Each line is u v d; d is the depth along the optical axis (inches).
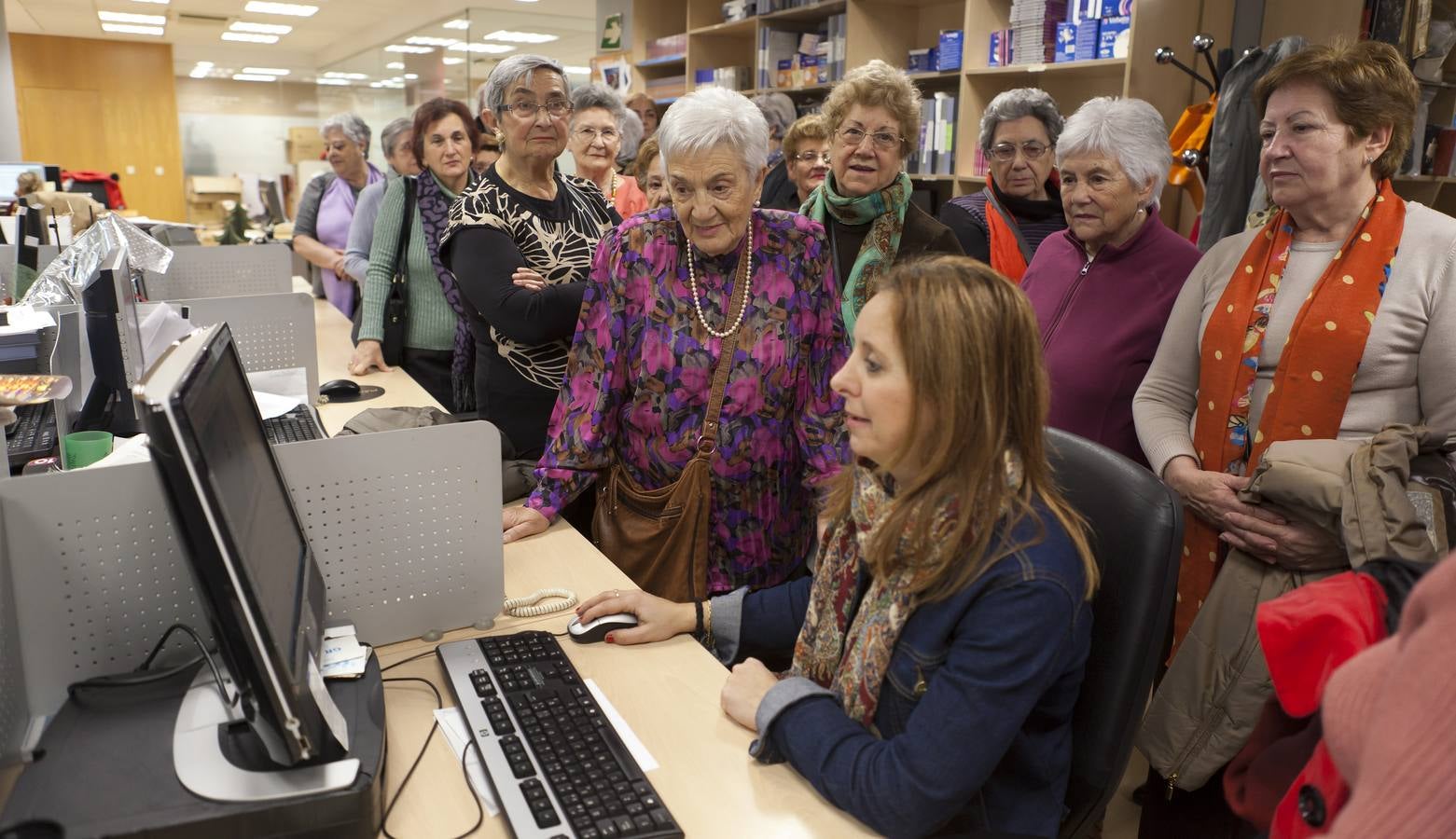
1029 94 108.9
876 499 43.8
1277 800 40.1
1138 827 77.2
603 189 139.6
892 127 89.8
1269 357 67.2
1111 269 82.1
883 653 41.4
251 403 44.3
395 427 82.7
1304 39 105.1
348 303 175.9
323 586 48.3
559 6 348.8
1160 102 127.0
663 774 43.1
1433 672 20.1
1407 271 62.4
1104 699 46.0
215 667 41.3
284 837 36.6
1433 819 19.5
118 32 502.9
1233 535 64.3
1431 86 120.7
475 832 39.0
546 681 48.6
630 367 70.7
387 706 48.0
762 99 151.0
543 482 71.2
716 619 56.1
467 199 87.7
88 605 45.4
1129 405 81.6
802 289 70.2
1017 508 39.4
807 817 40.4
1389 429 57.6
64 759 38.5
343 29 465.7
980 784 38.6
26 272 120.0
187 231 185.0
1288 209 66.9
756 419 69.7
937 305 37.7
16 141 354.6
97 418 77.0
